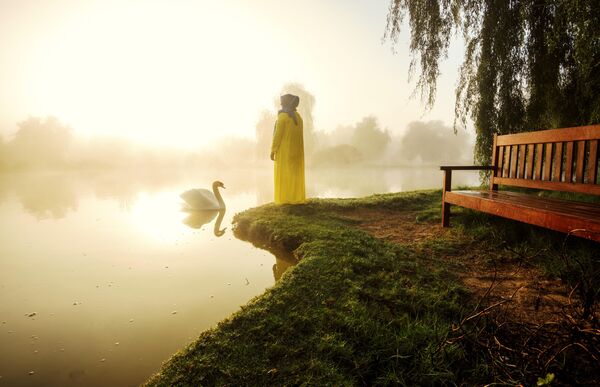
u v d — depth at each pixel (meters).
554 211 2.57
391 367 1.80
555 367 1.67
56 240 5.30
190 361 1.88
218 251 4.66
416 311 2.33
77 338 2.47
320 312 2.29
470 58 6.71
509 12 6.00
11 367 2.14
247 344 1.99
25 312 2.88
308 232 4.42
